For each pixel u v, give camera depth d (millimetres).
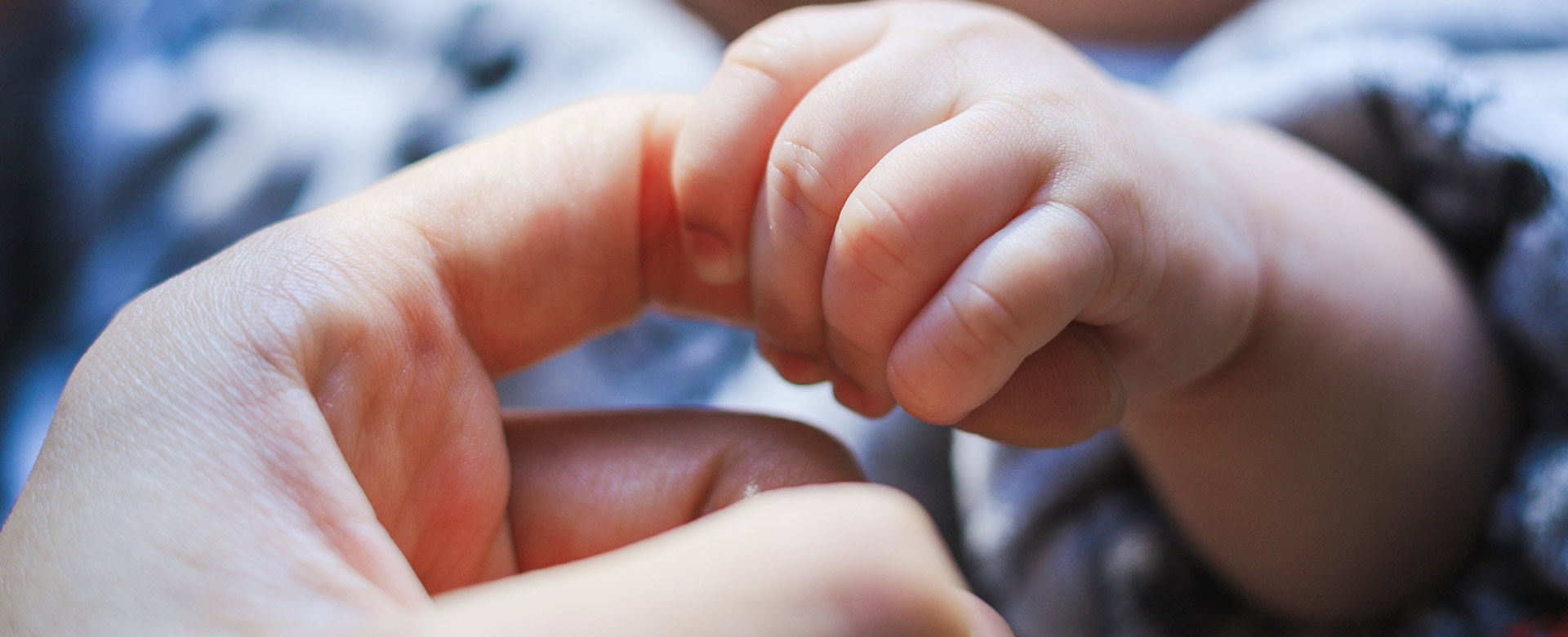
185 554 120
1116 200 141
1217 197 160
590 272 153
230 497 123
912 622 112
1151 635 189
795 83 149
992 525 201
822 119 142
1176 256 147
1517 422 181
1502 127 181
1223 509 178
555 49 233
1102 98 152
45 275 231
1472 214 186
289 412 127
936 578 113
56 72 249
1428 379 175
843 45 152
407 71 232
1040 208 139
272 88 231
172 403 126
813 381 153
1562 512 169
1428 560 179
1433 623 179
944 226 136
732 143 146
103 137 233
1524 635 170
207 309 132
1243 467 174
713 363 214
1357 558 178
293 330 131
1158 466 181
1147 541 192
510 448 150
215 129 228
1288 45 216
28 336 225
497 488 145
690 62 235
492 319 149
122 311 134
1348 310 172
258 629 117
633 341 213
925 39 149
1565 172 175
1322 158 191
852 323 139
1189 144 163
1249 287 160
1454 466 177
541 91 227
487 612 113
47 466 125
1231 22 290
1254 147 180
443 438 142
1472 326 181
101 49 250
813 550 113
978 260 136
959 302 135
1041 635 198
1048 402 142
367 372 136
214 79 235
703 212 148
